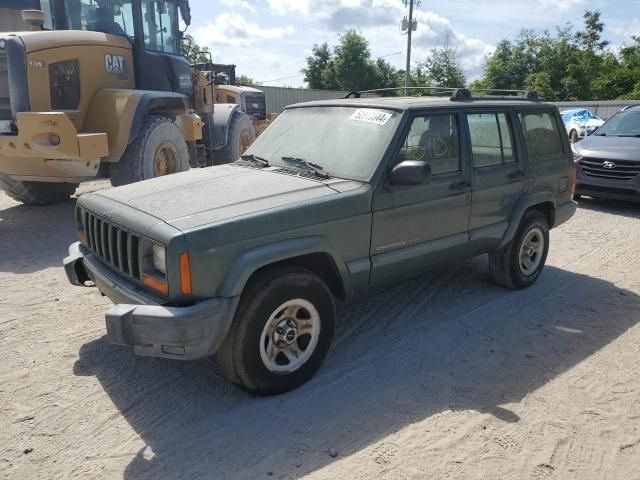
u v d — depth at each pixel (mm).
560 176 5684
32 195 8781
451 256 4660
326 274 3945
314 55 60875
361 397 3609
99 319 4746
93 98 7816
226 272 3225
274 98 32625
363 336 4508
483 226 4898
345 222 3760
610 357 4238
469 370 3992
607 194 9445
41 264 6207
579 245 7375
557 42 49250
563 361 4160
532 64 50594
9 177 8406
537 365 4086
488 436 3227
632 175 9078
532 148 5395
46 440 3135
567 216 5871
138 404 3500
